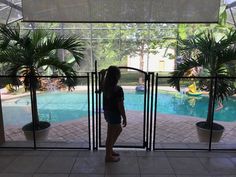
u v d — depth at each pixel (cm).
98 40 1298
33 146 394
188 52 555
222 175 318
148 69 1358
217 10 398
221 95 455
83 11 407
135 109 738
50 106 801
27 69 465
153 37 1330
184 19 403
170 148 390
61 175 314
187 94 827
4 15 986
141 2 401
